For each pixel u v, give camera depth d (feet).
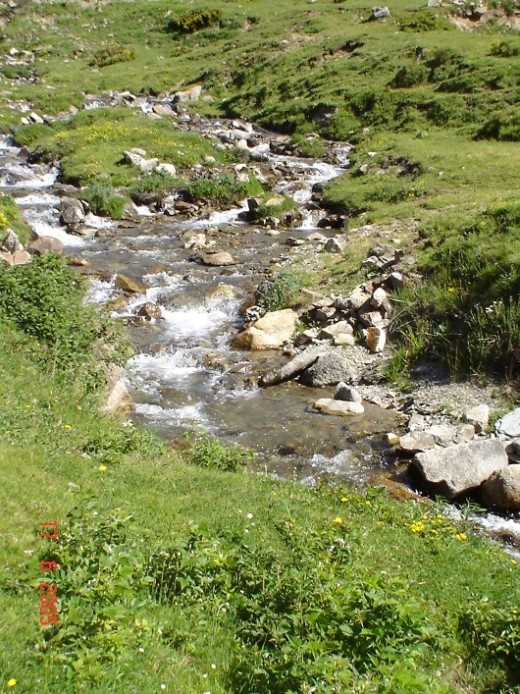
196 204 99.09
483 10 175.52
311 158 120.78
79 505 25.77
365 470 39.88
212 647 20.94
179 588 23.31
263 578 23.63
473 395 46.91
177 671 19.10
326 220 90.84
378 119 128.26
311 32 185.88
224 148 122.83
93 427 38.63
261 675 19.48
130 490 31.12
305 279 66.13
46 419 36.47
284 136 135.74
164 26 219.20
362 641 20.92
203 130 135.85
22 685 16.43
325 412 46.83
